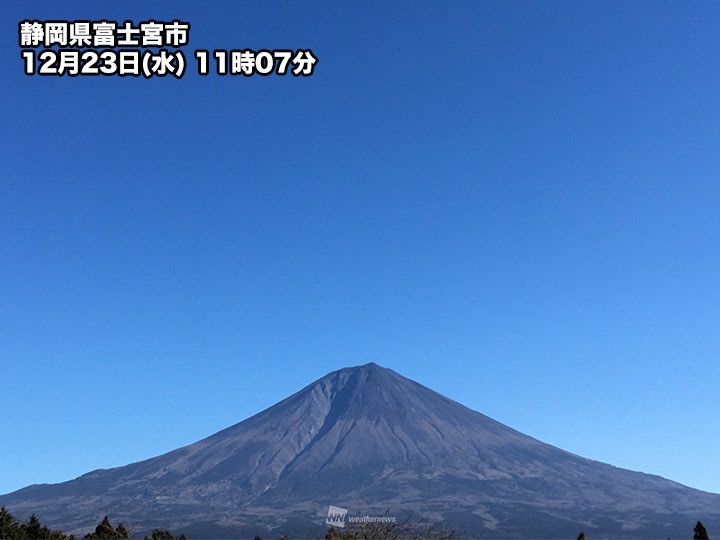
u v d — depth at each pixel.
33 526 52.75
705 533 44.41
